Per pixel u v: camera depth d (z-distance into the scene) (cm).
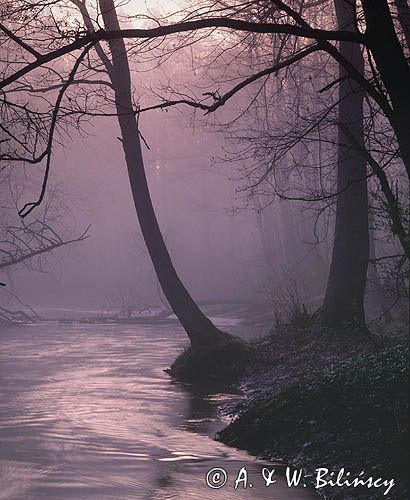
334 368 1878
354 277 2895
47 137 1261
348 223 2878
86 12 2575
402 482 1305
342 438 1534
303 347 2817
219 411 2220
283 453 1628
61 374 3033
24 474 1538
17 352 3862
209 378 2839
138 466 1593
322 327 2914
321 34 1233
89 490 1427
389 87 1251
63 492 1416
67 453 1711
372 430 1499
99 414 2183
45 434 1911
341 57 1290
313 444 1576
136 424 2036
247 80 1283
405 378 1603
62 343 4328
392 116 1280
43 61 1205
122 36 1225
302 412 1695
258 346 2975
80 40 1215
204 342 2970
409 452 1370
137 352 3806
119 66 2973
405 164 1280
